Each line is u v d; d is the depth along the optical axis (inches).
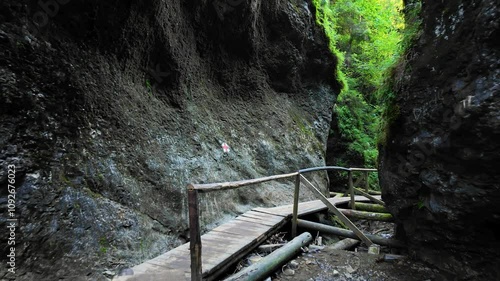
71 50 157.3
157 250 154.2
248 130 294.0
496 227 122.6
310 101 392.2
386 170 172.1
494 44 102.0
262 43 328.8
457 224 130.6
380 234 245.6
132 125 181.5
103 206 143.2
